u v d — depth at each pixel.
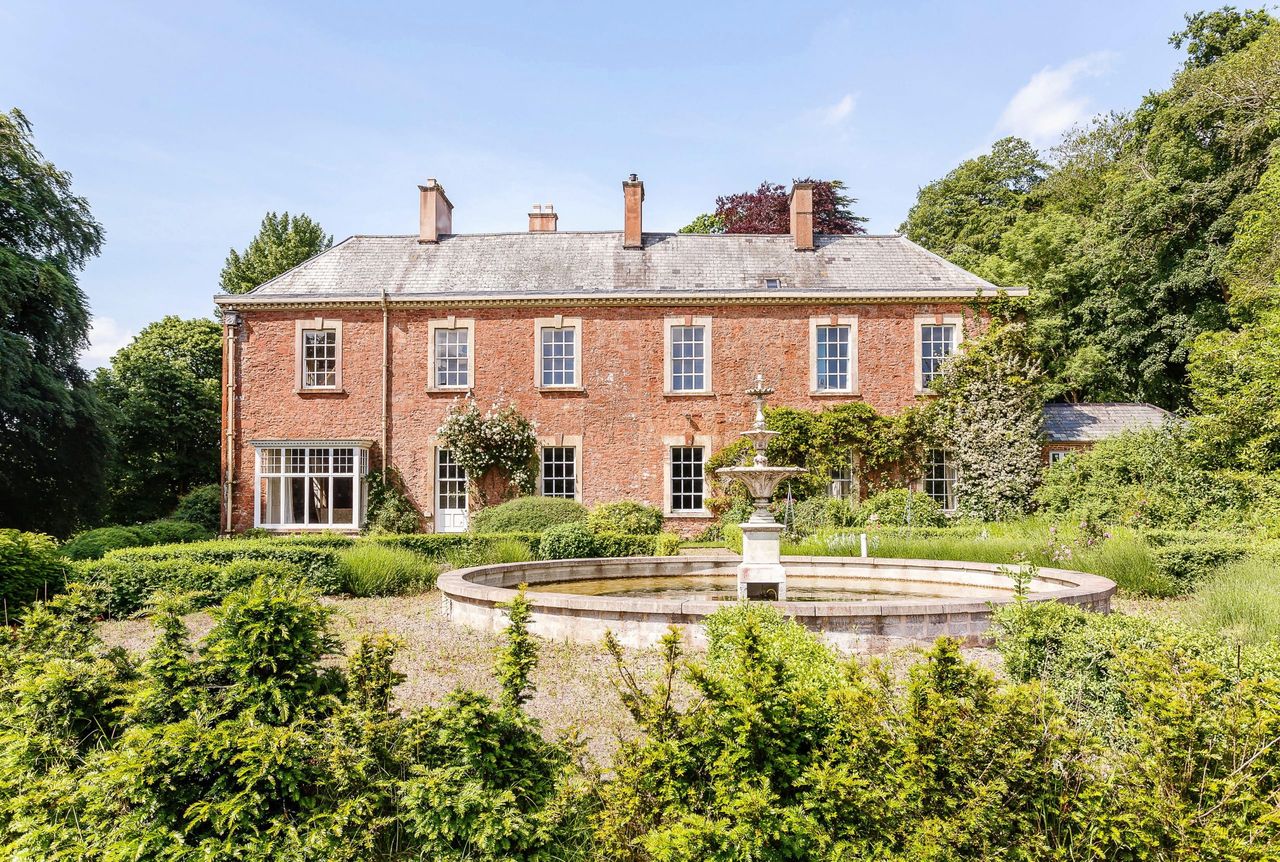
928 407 19.94
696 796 3.24
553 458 21.00
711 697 3.37
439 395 20.97
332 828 3.20
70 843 3.34
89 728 3.81
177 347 32.75
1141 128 26.33
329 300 20.91
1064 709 3.81
